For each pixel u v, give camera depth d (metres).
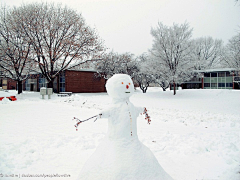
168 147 6.04
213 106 17.77
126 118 3.26
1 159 4.91
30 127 8.36
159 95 27.91
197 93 26.20
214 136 7.29
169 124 9.66
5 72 28.41
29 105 14.77
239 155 5.19
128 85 3.48
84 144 6.20
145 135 7.38
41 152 5.54
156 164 3.14
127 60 38.38
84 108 14.01
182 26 27.59
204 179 4.06
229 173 4.16
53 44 28.61
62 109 13.23
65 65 29.56
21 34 26.14
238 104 18.08
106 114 3.24
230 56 29.67
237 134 7.49
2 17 26.67
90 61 30.88
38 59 27.30
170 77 26.77
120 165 2.86
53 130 7.93
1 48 26.77
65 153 5.52
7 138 6.70
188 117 12.16
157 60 27.86
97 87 40.78
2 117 10.33
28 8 26.86
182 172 4.43
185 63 27.11
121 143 3.11
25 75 32.28
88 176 2.88
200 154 5.55
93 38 29.19
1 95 19.62
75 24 29.17
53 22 27.81
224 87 34.22
